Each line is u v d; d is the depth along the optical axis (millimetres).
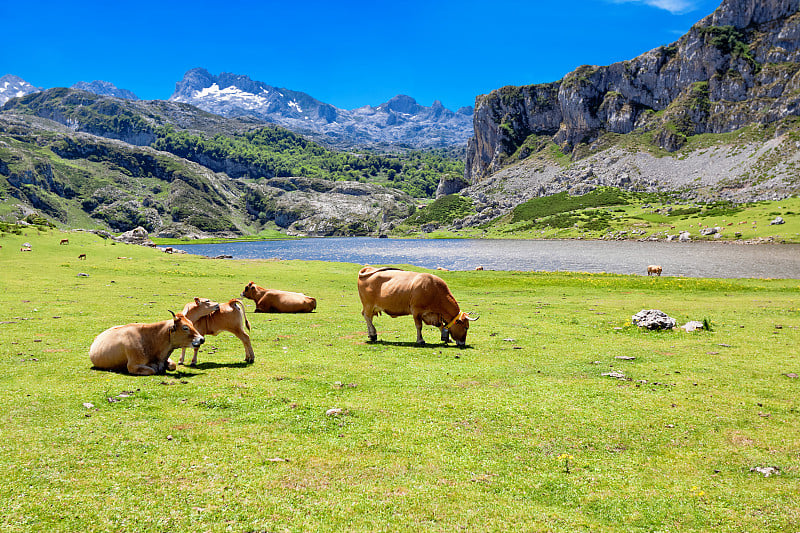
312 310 27312
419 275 16391
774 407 10023
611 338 18125
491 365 13664
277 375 12133
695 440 8398
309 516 5824
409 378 12117
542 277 50281
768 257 107000
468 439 8305
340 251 184500
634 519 6012
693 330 19094
